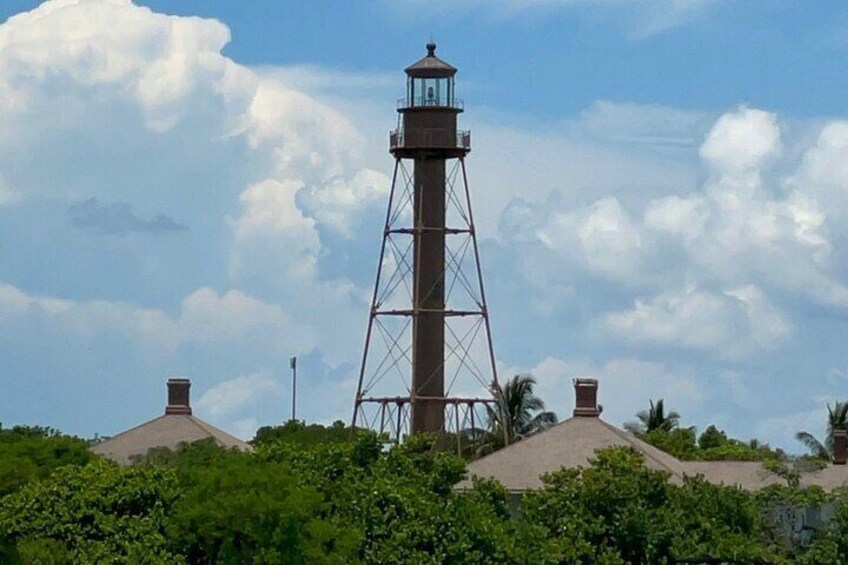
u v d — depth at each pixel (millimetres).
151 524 160875
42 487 164375
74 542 161875
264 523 154750
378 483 162250
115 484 163875
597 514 172500
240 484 157875
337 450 165875
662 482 177875
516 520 174500
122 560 158750
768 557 172500
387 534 160500
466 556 160875
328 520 158375
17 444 192750
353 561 156500
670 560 171500
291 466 164875
